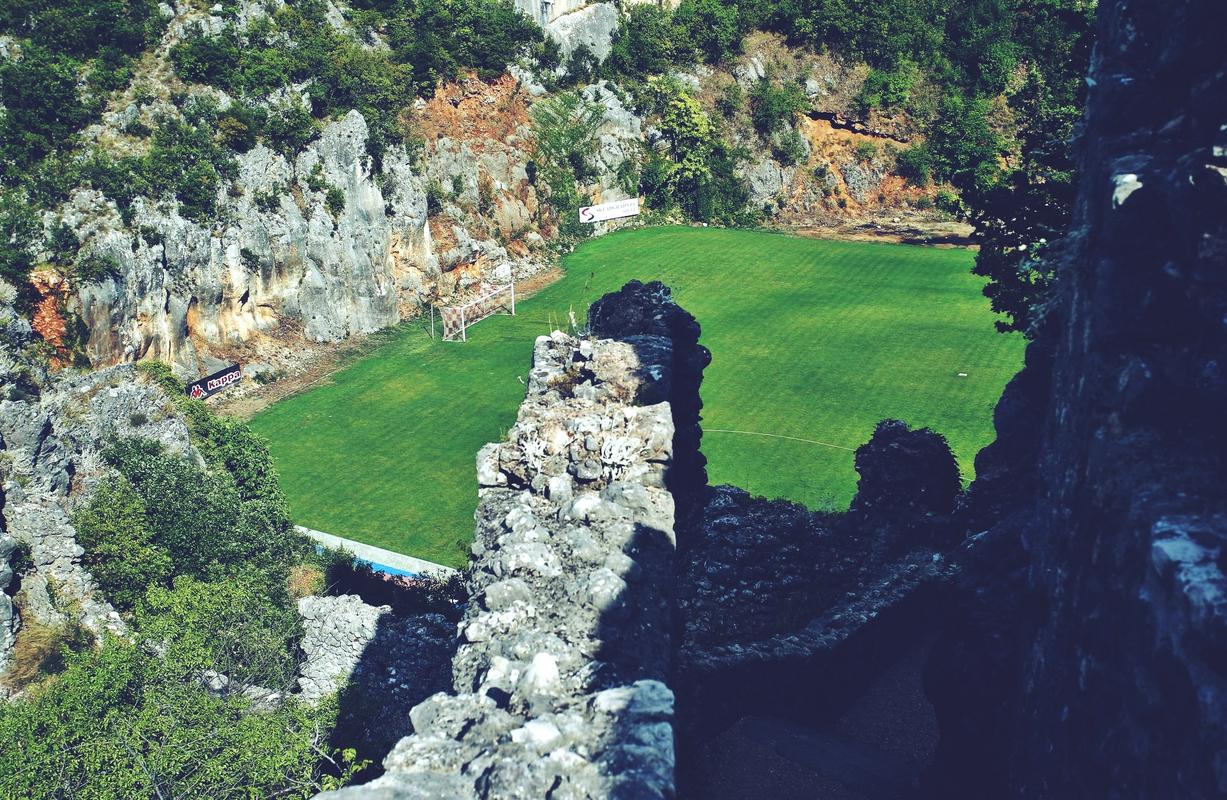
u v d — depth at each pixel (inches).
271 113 4079.7
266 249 3946.9
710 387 3604.8
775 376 3668.8
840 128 5639.8
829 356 3799.2
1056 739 759.1
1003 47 5575.8
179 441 2177.7
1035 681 839.1
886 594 1407.5
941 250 4830.2
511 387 3752.5
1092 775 673.0
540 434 1064.2
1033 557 895.1
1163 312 711.1
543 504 1005.2
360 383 3828.7
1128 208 716.0
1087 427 749.9
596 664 745.6
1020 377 1473.9
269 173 4025.6
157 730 1254.3
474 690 753.0
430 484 3161.9
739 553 1465.3
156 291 3693.4
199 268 3804.1
